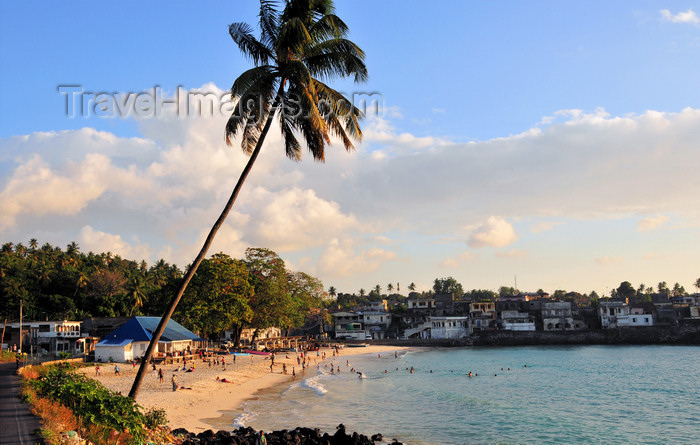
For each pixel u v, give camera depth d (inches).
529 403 2162.9
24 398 1085.1
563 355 4628.4
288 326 4717.0
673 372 3260.3
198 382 2349.9
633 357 4318.4
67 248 6299.2
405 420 1780.3
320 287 5251.0
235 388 2372.0
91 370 2432.3
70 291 5034.5
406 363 4047.7
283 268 4195.4
